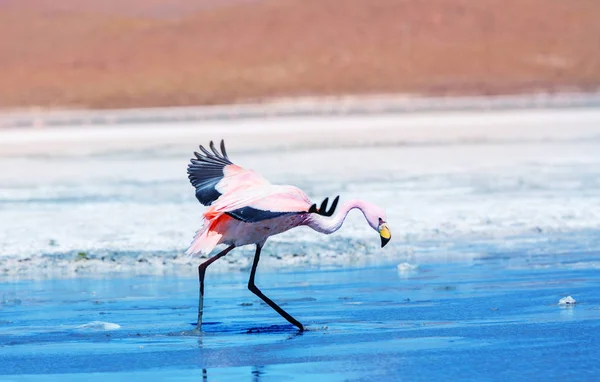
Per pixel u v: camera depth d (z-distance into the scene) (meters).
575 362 7.67
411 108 61.03
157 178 23.75
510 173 23.45
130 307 10.70
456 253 13.99
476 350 8.17
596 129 37.44
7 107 92.12
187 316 10.16
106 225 16.45
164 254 13.98
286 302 10.80
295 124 45.56
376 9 125.25
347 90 99.94
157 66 113.62
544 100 68.25
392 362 7.82
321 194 19.80
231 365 7.88
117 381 7.40
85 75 109.75
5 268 13.28
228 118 53.50
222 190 8.83
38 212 18.20
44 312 10.45
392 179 22.50
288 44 118.44
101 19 131.50
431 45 117.31
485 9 124.94
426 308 10.23
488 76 107.81
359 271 12.77
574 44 118.00
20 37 124.94
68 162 28.67
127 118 57.50
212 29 123.12
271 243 14.51
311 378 7.38
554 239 15.05
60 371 7.77
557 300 10.48
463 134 36.75
